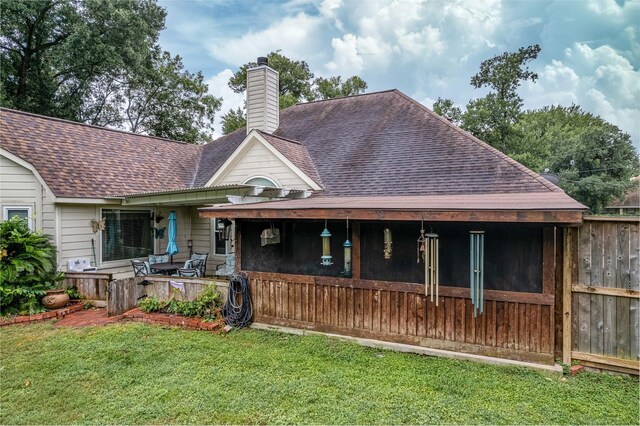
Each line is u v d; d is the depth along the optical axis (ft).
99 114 102.42
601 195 85.97
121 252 41.11
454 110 89.66
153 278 32.22
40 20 84.58
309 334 25.40
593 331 19.51
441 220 19.02
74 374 19.51
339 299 24.95
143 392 17.56
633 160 88.63
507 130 76.07
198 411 15.87
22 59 86.79
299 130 51.24
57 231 34.96
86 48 82.89
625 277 18.92
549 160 94.48
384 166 36.94
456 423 14.83
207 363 20.75
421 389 17.58
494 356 20.79
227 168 43.75
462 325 21.57
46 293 31.94
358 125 47.01
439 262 22.17
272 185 40.57
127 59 89.35
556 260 20.21
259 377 18.93
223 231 43.47
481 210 18.08
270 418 15.31
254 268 27.86
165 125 108.47
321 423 14.92
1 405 16.60
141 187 43.50
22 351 22.76
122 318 29.58
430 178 32.48
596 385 17.87
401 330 23.11
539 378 18.66
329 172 39.32
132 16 87.25
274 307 27.07
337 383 18.20
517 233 20.38
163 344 23.67
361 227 24.32
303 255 26.22
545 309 19.79
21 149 36.27
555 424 14.66
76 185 36.76
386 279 23.63
